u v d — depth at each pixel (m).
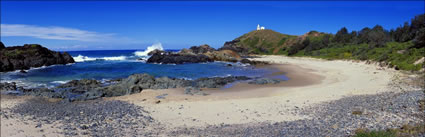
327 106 15.68
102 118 14.38
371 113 13.07
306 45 84.25
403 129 9.69
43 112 15.90
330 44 75.62
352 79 27.53
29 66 45.06
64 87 25.38
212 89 24.22
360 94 19.16
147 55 92.00
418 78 24.31
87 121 13.84
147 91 22.95
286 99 18.59
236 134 11.00
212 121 13.56
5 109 16.72
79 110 16.28
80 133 11.74
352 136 9.46
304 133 10.49
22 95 21.61
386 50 44.97
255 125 12.44
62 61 53.22
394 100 15.56
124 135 11.36
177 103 18.16
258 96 20.55
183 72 38.34
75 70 41.06
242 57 76.25
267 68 43.94
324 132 10.41
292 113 14.55
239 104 17.41
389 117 11.95
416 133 9.05
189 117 14.45
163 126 12.81
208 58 59.91
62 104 18.50
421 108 12.98
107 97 21.09
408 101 14.84
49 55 50.59
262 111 15.30
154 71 39.53
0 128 12.57
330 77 30.33
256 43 111.62
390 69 33.22
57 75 34.75
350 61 49.12
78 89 24.16
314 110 14.93
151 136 11.10
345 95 19.11
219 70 41.22
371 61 42.50
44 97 20.94
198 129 12.12
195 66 48.12
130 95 21.53
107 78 32.09
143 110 16.11
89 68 44.03
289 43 98.56
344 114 13.38
